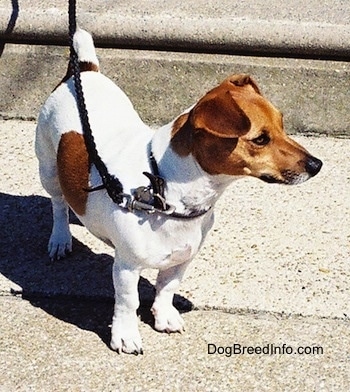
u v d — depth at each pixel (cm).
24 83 229
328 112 226
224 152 157
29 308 181
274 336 175
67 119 175
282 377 168
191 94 228
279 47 224
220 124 154
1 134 225
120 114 175
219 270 188
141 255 164
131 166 165
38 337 175
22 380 167
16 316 179
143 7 227
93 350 172
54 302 182
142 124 175
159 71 227
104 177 165
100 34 226
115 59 227
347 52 223
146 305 181
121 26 225
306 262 190
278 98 227
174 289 175
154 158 163
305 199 207
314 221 201
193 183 161
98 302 182
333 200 207
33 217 202
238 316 179
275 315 179
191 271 187
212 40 224
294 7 229
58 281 186
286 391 165
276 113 160
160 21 224
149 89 229
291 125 228
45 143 182
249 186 211
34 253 193
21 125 229
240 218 201
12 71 229
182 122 161
